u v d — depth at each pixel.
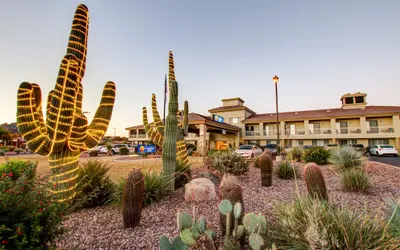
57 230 2.14
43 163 13.39
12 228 1.74
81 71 4.79
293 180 7.17
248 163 7.88
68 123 4.18
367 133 26.66
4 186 1.90
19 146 44.34
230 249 2.20
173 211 4.27
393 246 1.91
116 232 3.32
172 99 6.17
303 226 2.25
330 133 28.58
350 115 27.02
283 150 16.11
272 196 5.09
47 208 2.03
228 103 37.22
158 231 3.31
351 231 2.07
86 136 4.87
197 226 2.21
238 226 2.40
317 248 2.05
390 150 20.95
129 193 3.53
